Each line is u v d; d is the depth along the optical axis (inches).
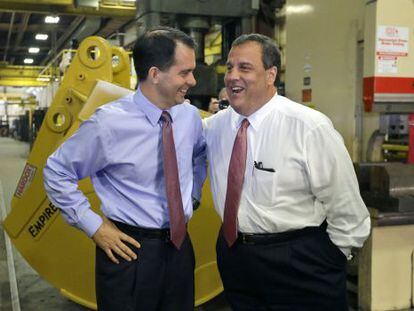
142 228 61.4
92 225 59.9
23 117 754.2
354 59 100.7
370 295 104.3
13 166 408.5
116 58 112.4
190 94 168.1
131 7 364.8
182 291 65.4
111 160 59.7
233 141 65.6
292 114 61.6
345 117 104.1
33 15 460.4
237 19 176.4
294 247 64.2
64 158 59.9
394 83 91.7
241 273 67.5
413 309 106.7
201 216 101.3
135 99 61.0
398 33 90.9
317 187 61.9
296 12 117.8
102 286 62.6
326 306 66.8
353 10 99.7
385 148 102.3
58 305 117.2
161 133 60.9
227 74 62.1
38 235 103.3
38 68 750.5
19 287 128.8
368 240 103.3
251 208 63.8
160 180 62.0
